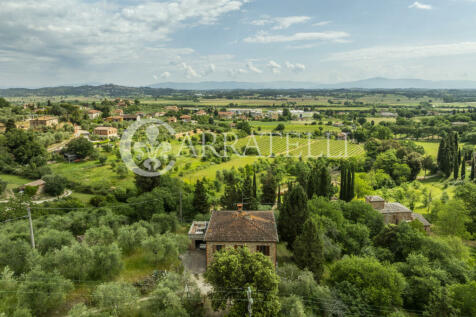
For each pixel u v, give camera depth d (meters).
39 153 123.12
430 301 39.41
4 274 34.28
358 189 108.81
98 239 48.19
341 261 43.84
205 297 38.59
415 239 54.47
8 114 172.50
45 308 31.22
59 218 58.81
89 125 186.00
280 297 36.56
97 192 95.19
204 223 57.81
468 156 152.75
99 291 32.78
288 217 55.69
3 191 90.19
